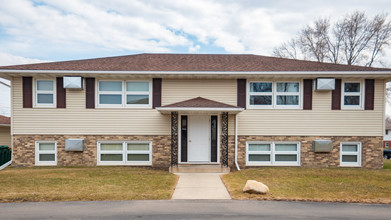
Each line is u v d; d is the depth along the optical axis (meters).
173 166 9.91
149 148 10.84
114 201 5.83
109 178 8.15
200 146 10.72
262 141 10.83
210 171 9.66
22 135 10.48
